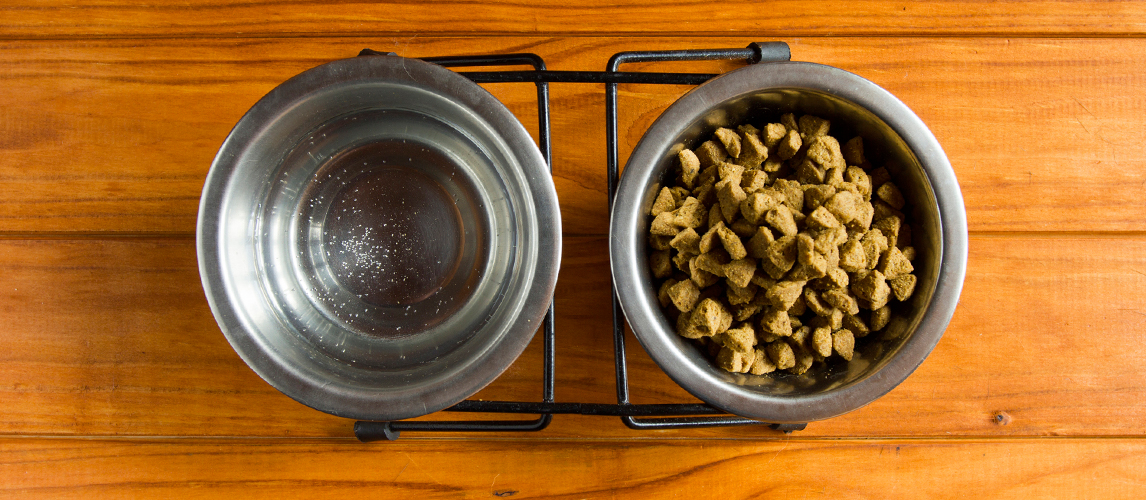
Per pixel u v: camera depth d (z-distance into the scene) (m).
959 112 0.90
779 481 0.91
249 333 0.72
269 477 0.91
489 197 0.84
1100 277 0.89
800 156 0.75
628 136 0.89
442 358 0.78
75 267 0.91
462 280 0.83
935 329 0.68
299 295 0.81
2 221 0.91
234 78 0.90
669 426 0.77
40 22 0.91
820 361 0.75
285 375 0.72
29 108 0.91
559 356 0.89
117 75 0.91
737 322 0.73
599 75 0.76
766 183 0.76
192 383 0.91
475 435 0.91
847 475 0.91
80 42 0.91
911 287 0.71
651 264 0.75
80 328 0.91
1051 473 0.90
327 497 0.91
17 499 0.91
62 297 0.91
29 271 0.91
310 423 0.91
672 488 0.91
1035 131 0.90
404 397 0.70
